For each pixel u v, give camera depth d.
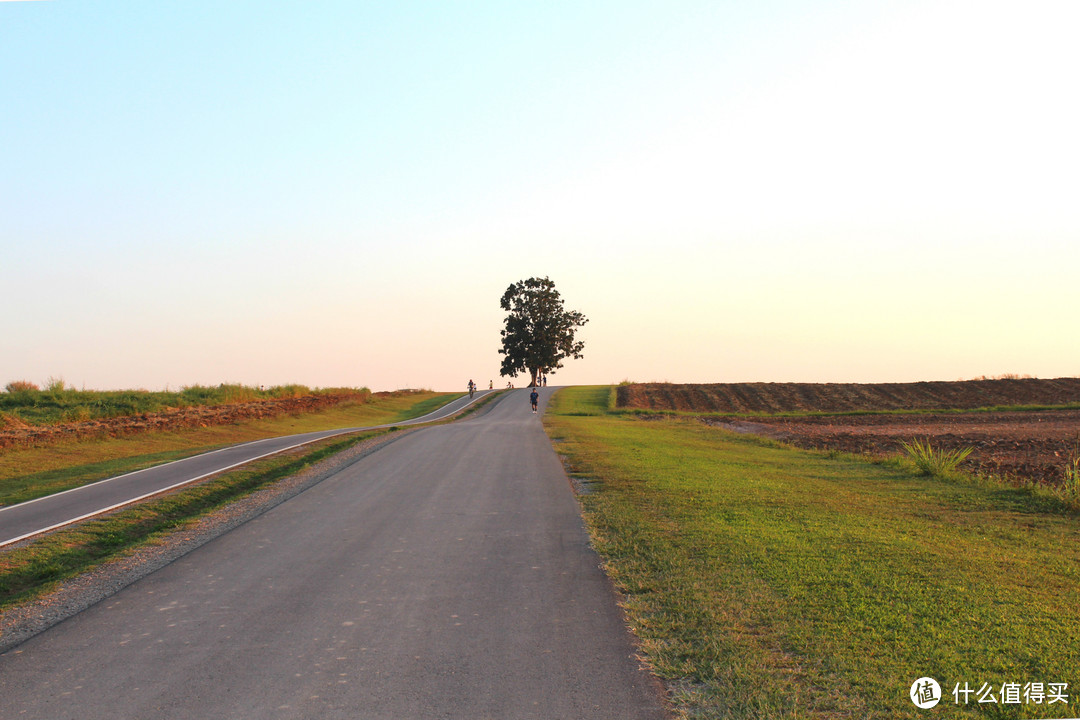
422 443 26.33
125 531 12.08
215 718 4.76
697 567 8.39
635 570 8.41
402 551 9.70
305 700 5.01
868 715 4.64
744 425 46.09
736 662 5.52
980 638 5.98
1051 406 54.31
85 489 16.89
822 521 11.52
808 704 4.80
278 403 52.28
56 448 27.91
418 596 7.57
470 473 17.88
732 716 4.67
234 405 48.44
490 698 5.00
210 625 6.74
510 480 16.58
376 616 6.91
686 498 13.81
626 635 6.25
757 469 19.94
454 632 6.41
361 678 5.39
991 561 8.88
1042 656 5.58
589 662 5.64
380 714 4.77
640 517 11.77
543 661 5.68
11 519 13.28
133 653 6.02
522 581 8.09
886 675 5.24
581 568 8.63
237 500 14.80
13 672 5.65
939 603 6.94
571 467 19.14
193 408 44.88
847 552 9.13
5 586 8.85
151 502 14.45
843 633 6.11
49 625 6.90
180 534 11.38
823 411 58.75
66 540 11.09
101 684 5.36
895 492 16.05
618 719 4.66
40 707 4.97
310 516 12.50
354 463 20.53
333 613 7.03
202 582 8.32
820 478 18.64
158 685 5.32
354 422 51.97
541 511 12.56
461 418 53.41
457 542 10.20
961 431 38.97
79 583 8.53
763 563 8.54
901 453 26.34
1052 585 7.75
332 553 9.67
